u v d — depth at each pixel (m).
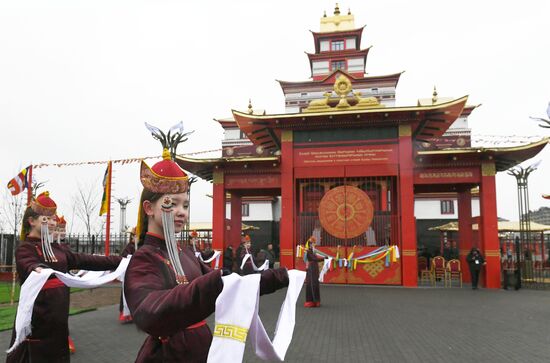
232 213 23.81
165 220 2.52
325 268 18.12
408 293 16.78
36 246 5.40
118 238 24.72
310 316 11.91
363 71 42.78
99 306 14.06
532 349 8.38
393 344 8.73
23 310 4.63
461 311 12.77
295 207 20.03
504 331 10.02
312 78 43.66
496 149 18.30
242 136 42.78
